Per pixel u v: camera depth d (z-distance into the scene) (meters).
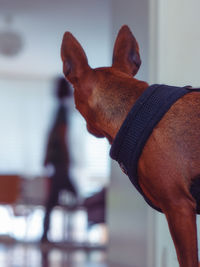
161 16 2.57
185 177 1.50
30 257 4.84
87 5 7.19
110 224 4.00
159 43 2.57
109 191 4.10
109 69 1.79
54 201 6.07
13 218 7.61
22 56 10.12
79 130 11.90
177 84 2.56
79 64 1.79
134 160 1.54
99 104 1.71
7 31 8.41
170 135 1.52
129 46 1.92
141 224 2.91
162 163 1.50
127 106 1.66
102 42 8.94
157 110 1.55
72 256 5.04
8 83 12.04
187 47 2.58
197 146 1.50
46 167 6.08
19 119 12.06
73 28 8.24
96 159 11.95
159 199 1.52
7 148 12.02
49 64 10.81
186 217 1.47
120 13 3.73
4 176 7.16
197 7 2.60
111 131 1.68
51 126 6.06
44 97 12.09
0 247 5.94
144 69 2.90
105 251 5.69
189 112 1.54
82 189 11.55
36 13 7.63
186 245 1.46
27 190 7.02
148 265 2.65
